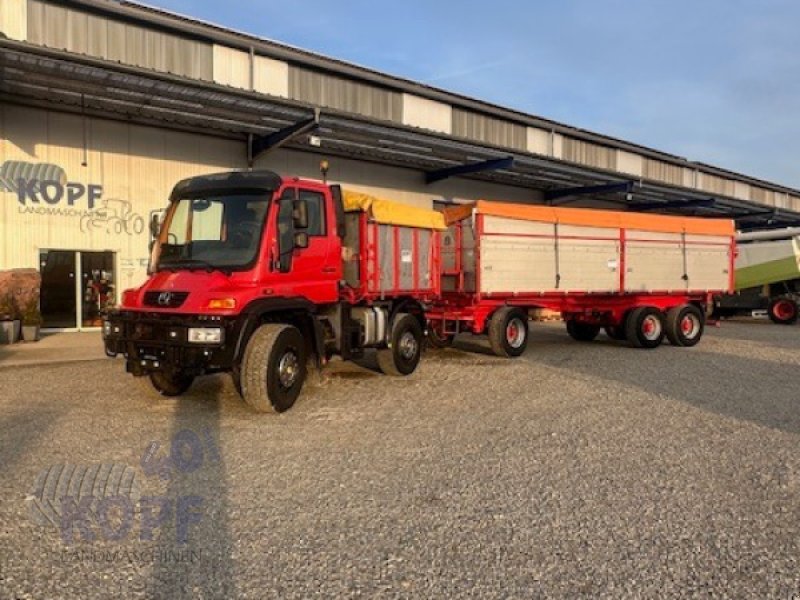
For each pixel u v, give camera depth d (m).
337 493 4.89
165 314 7.24
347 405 8.11
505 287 12.94
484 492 4.94
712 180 35.56
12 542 3.96
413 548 3.93
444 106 22.69
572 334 17.03
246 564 3.69
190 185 8.29
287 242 7.98
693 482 5.22
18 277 14.50
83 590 3.37
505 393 8.99
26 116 15.29
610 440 6.50
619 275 14.90
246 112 16.03
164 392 8.43
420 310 11.14
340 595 3.34
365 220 9.67
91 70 12.95
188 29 16.53
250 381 7.36
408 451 6.05
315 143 17.88
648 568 3.69
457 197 24.64
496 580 3.53
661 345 15.89
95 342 14.47
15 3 14.53
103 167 16.41
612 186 26.17
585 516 4.48
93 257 16.52
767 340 17.09
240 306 7.20
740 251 25.05
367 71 20.70
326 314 9.00
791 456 5.97
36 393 8.71
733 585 3.50
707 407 8.10
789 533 4.21
